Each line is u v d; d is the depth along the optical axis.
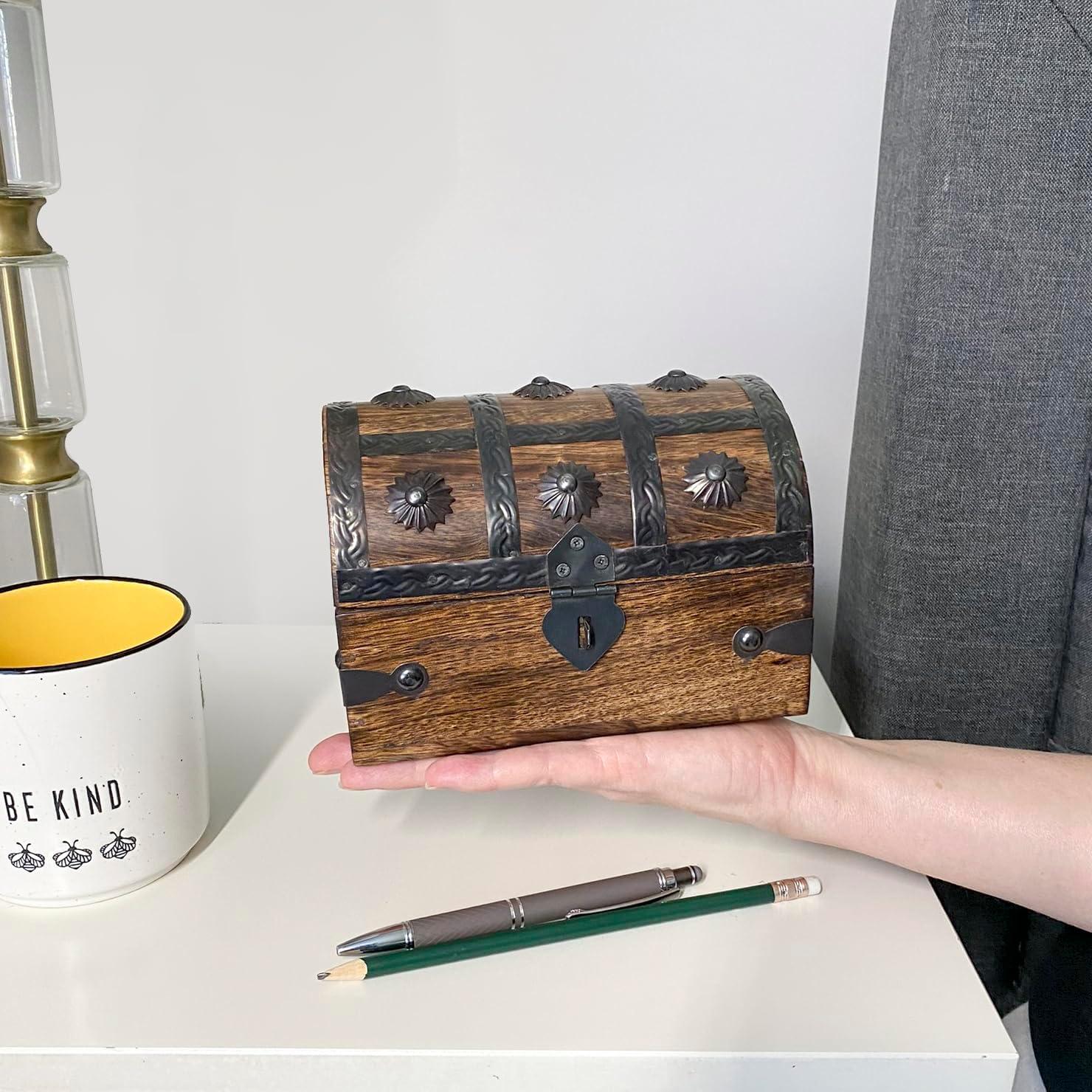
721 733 0.53
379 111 0.82
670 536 0.50
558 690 0.51
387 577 0.48
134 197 0.84
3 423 0.66
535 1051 0.42
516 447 0.50
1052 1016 0.58
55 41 0.80
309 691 0.73
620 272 0.86
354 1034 0.43
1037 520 0.68
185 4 0.79
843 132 0.83
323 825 0.58
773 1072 0.43
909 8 0.68
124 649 0.58
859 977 0.47
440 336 0.88
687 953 0.48
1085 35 0.61
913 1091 0.43
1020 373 0.66
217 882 0.53
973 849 0.51
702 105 0.82
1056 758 0.55
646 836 0.57
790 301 0.87
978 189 0.63
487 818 0.58
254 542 0.94
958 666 0.71
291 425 0.90
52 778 0.48
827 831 0.52
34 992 0.46
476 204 0.84
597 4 0.80
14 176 0.61
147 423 0.90
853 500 0.80
